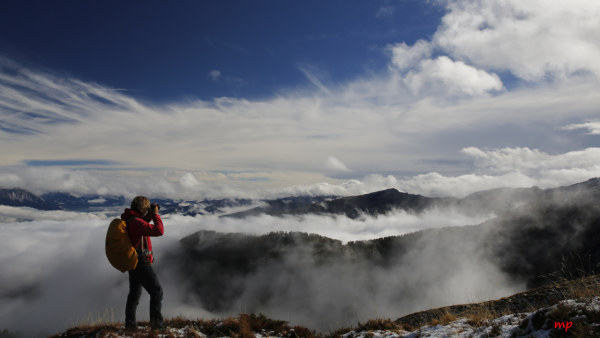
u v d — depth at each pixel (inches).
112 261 261.9
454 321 290.7
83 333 286.7
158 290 285.6
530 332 211.6
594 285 279.4
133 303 287.9
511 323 243.8
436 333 261.0
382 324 325.7
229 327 329.7
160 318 290.4
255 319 357.1
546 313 214.7
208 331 323.3
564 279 438.0
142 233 265.6
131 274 278.7
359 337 300.2
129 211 277.1
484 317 285.6
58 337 288.2
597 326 184.1
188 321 341.1
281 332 336.2
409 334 276.8
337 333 343.3
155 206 274.5
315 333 344.5
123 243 261.1
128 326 285.6
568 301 223.0
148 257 276.5
